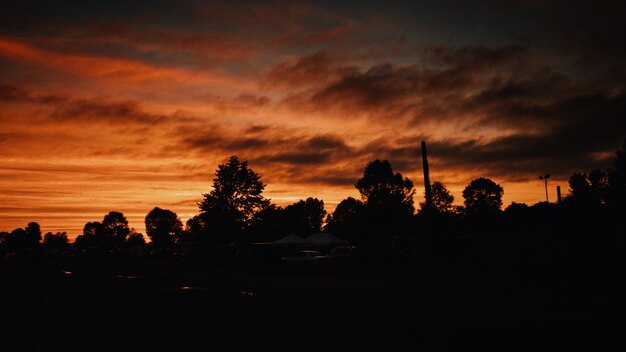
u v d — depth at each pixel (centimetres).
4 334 1323
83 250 9450
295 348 1093
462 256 3984
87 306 1889
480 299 1884
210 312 1689
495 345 1066
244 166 7500
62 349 1131
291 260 4575
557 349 1018
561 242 2773
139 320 1532
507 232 3362
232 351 1076
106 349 1120
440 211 9319
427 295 2055
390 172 8806
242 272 3909
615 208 2798
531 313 1513
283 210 10919
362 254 4912
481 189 11456
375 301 1923
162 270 4438
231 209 7350
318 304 1861
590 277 2375
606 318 1405
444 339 1143
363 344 1116
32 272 4344
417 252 5300
